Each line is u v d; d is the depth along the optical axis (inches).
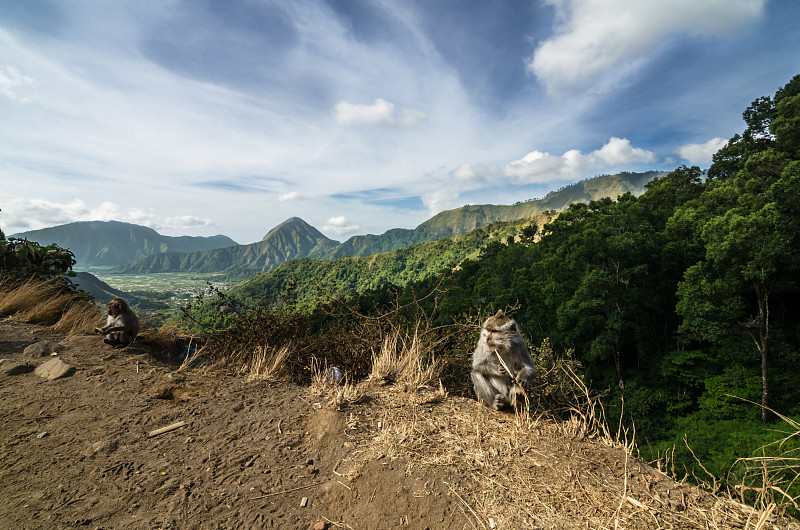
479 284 1999.3
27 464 110.2
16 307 260.1
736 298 884.0
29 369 172.7
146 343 220.1
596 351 1082.1
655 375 1115.3
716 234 874.1
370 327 237.3
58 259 316.5
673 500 103.5
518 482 109.4
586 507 100.5
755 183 908.0
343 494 104.3
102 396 152.9
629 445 130.8
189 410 147.2
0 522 89.3
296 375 210.5
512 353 159.0
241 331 224.8
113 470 110.3
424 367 198.8
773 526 94.0
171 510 96.5
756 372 903.1
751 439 724.7
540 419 149.1
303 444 127.1
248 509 98.2
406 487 106.0
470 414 151.8
